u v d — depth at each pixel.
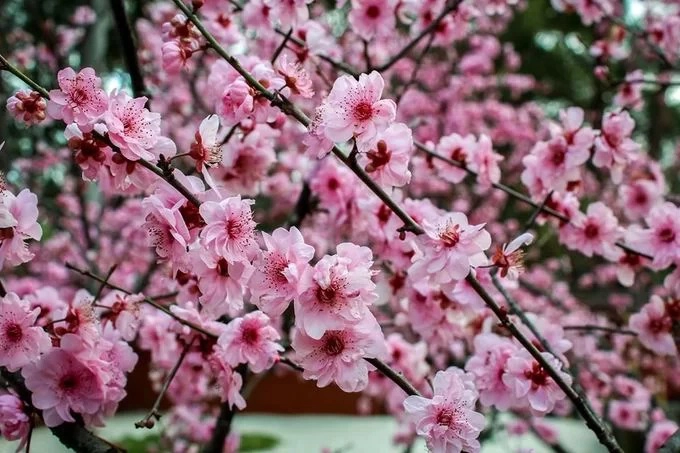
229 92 0.50
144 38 1.42
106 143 0.45
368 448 2.09
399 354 0.70
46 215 1.49
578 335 0.97
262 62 0.55
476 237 0.47
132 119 0.45
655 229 0.61
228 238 0.44
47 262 1.30
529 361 0.52
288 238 0.44
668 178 2.23
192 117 1.35
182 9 0.48
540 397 0.52
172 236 0.45
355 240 0.70
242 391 0.66
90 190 1.43
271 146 0.62
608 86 0.83
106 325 0.53
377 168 0.48
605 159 0.62
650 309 0.62
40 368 0.48
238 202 0.44
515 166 1.75
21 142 1.54
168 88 1.32
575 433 1.95
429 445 0.45
